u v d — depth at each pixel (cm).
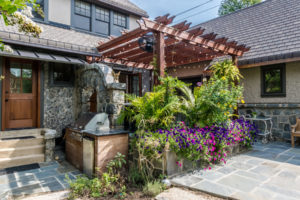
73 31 761
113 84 415
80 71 593
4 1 135
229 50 586
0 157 417
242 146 480
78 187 294
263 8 827
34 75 578
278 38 628
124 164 372
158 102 375
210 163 371
